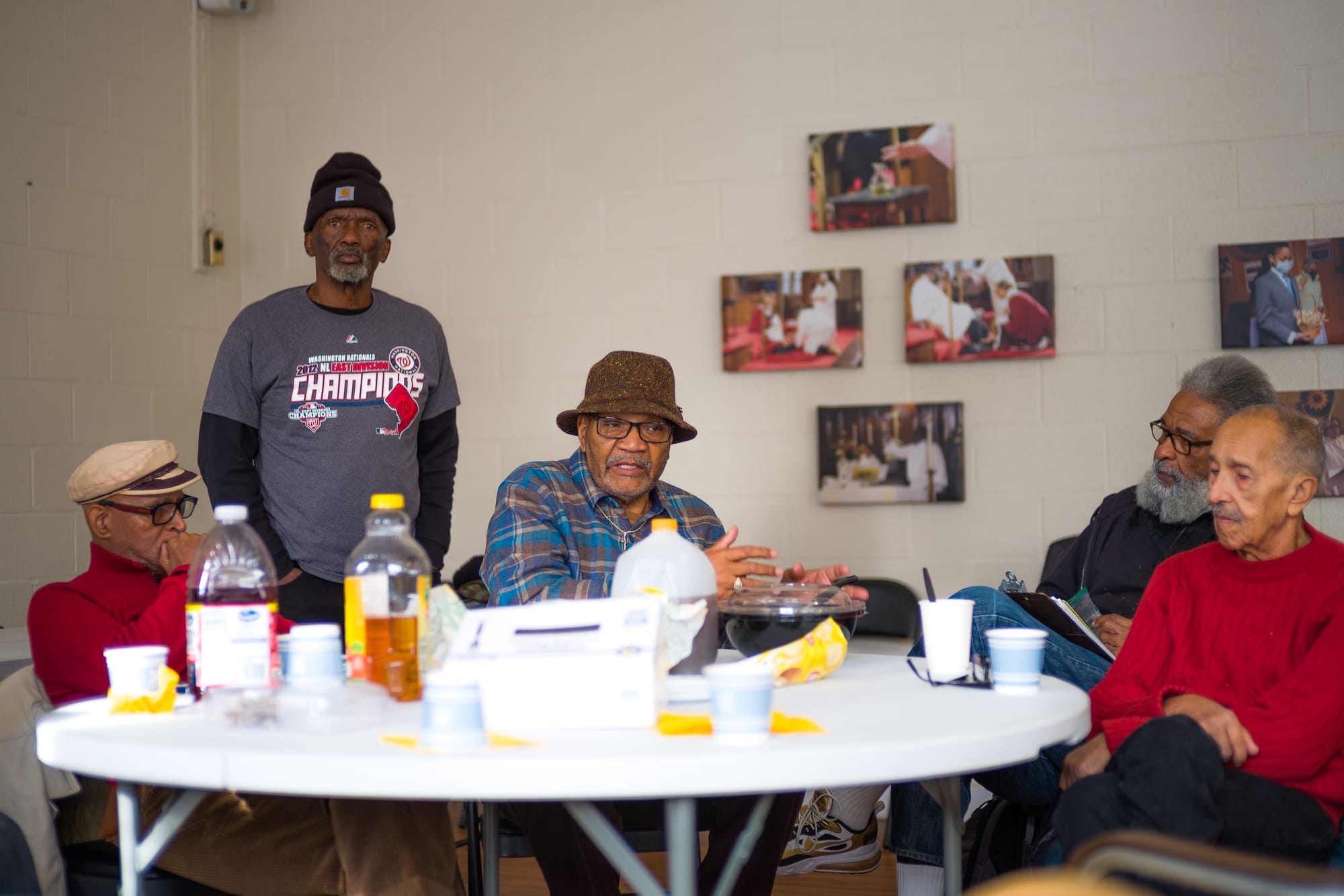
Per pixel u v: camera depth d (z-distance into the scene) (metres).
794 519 3.76
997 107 3.65
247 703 1.26
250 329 2.68
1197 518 2.45
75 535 3.63
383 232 2.84
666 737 1.16
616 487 2.09
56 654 1.95
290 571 2.64
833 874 2.85
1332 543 1.71
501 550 2.00
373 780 1.07
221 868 1.72
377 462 2.71
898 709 1.33
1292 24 3.45
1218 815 1.40
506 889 2.85
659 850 1.95
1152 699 1.60
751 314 3.77
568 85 3.97
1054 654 2.01
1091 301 3.58
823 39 3.77
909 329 3.66
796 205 3.79
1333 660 1.57
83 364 3.68
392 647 1.40
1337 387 3.39
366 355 2.75
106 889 1.75
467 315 4.04
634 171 3.91
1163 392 3.53
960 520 3.65
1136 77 3.56
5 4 3.49
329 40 4.16
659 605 1.26
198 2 4.07
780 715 1.27
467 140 4.05
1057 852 1.63
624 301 3.91
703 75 3.86
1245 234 3.48
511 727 1.21
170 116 4.00
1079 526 3.57
